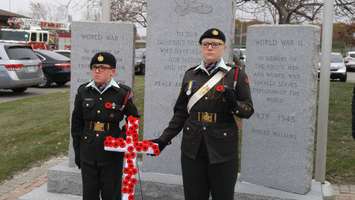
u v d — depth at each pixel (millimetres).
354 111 4195
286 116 4914
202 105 3662
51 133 9367
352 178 6473
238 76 3674
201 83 3686
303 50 4750
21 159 7441
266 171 5082
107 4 5801
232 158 3715
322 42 5402
